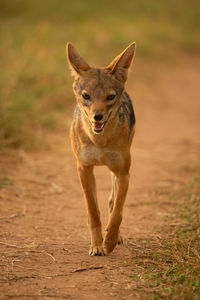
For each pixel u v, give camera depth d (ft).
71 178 76.74
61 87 119.34
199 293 40.27
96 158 50.85
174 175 80.18
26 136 89.92
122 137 50.72
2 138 86.74
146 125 113.39
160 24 247.91
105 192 71.56
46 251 50.01
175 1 298.56
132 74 169.78
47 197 67.92
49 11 215.10
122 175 51.49
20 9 213.05
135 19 240.73
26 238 53.31
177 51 219.41
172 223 59.31
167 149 95.09
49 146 90.89
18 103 95.86
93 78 51.85
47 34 162.61
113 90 51.31
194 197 68.69
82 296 40.70
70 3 231.09
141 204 66.64
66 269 45.96
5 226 56.65
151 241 53.31
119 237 52.90
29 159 82.48
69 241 52.95
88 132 50.16
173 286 42.22
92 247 49.93
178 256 47.93
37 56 129.59
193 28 263.70
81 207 64.69
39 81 116.26
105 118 49.42
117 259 48.62
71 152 89.97
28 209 62.75
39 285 42.52
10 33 155.22
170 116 123.85
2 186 69.62
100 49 174.70
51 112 107.04
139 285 42.65
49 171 78.79
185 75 181.78
